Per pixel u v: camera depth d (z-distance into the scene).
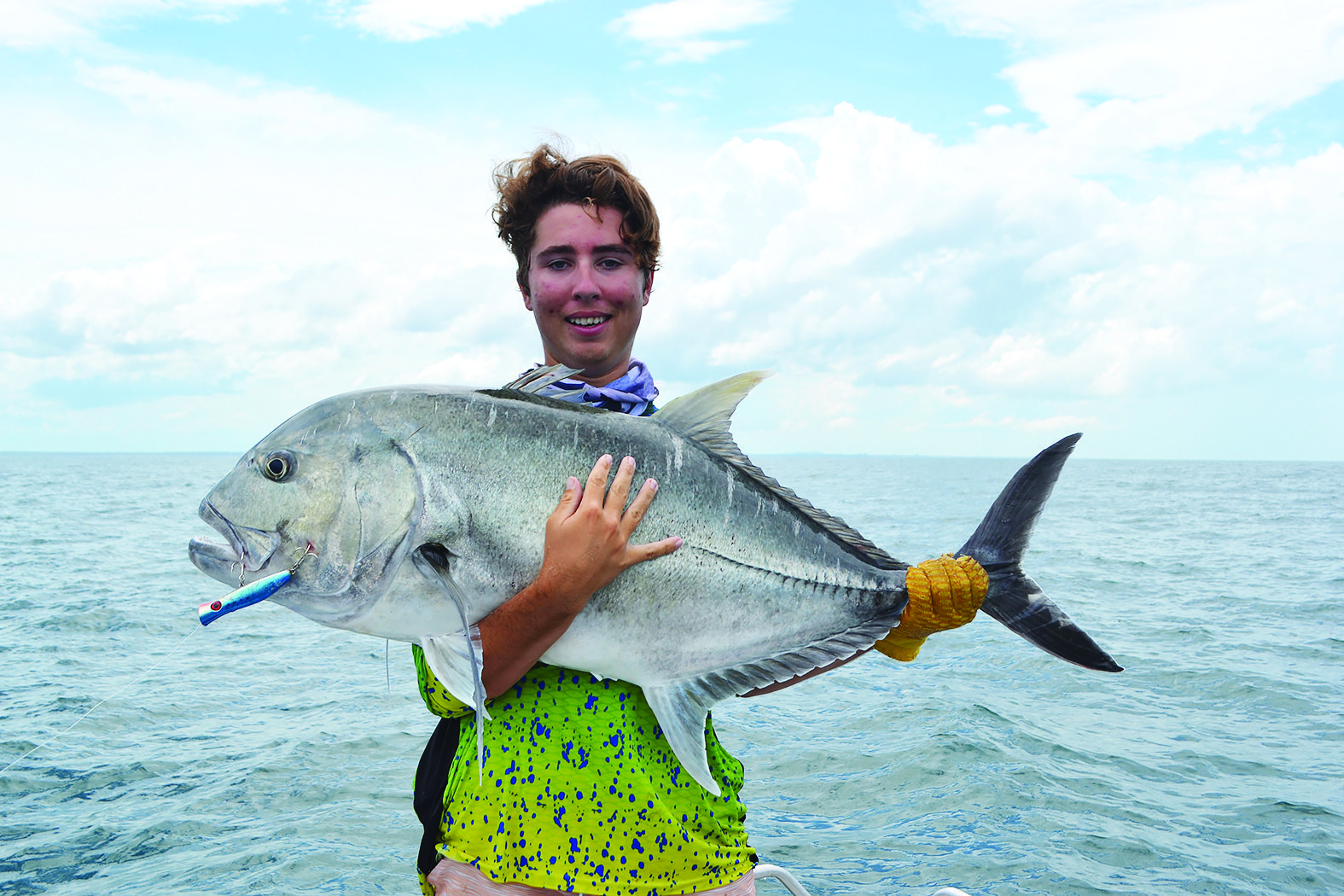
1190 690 9.18
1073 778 6.56
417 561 1.94
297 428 2.00
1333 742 7.54
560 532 1.85
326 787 6.34
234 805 6.03
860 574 2.25
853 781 6.48
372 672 9.77
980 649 10.95
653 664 2.07
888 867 5.16
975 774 6.54
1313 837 5.65
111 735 7.51
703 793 2.12
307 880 4.98
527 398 2.07
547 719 2.02
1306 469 174.50
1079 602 14.75
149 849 5.38
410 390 2.05
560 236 2.28
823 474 107.50
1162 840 5.58
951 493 56.62
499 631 1.89
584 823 1.97
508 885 1.96
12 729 7.67
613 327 2.31
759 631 2.16
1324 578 18.05
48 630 12.12
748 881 2.18
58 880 5.00
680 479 2.11
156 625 12.45
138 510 39.69
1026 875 5.06
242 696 8.73
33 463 172.62
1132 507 45.94
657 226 2.38
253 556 1.96
